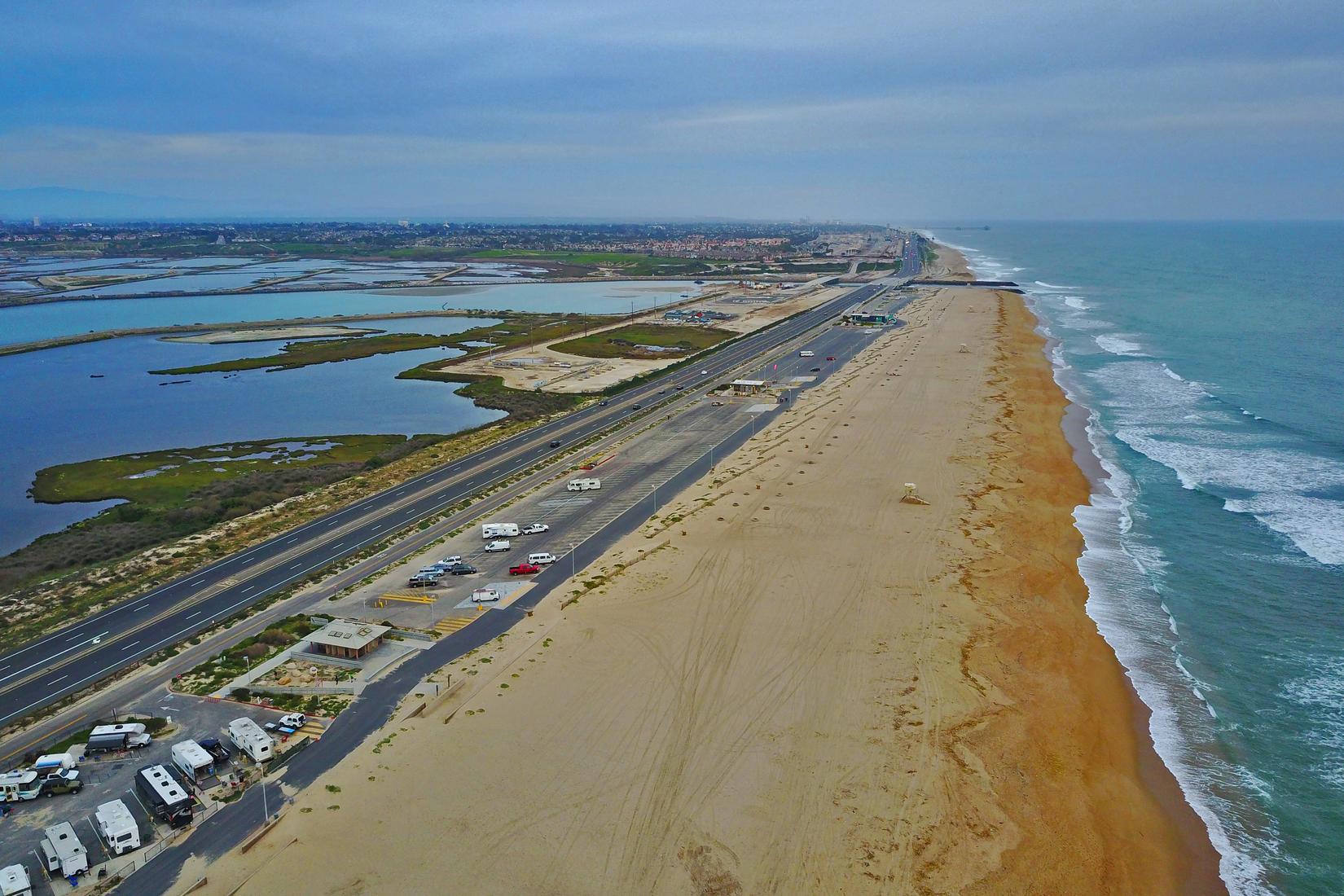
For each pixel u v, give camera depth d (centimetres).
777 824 4200
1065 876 3953
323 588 7131
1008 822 4275
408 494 9706
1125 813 4447
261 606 6794
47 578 7675
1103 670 5819
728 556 7512
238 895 3806
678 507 8881
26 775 4569
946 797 4412
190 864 3997
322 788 4525
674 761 4697
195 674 5781
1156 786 4703
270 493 9912
